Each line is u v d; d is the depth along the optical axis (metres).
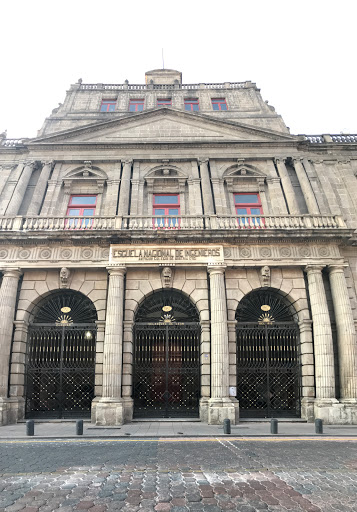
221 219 18.03
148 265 16.56
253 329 16.94
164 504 5.30
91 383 16.56
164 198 20.52
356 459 8.05
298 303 16.75
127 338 15.96
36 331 16.80
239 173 21.23
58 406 16.14
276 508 5.15
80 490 5.91
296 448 9.33
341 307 16.23
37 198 19.53
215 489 5.96
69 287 16.77
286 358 16.72
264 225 17.70
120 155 21.14
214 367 15.05
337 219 17.84
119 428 13.07
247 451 8.93
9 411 14.65
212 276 16.48
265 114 24.44
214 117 22.44
